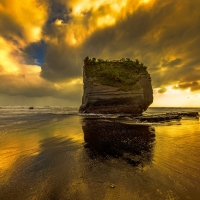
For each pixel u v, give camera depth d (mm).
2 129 17266
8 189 5066
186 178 5793
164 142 11664
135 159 7945
